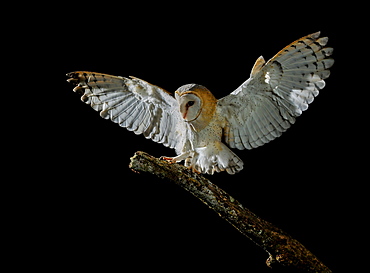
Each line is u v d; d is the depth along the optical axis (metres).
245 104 3.56
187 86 3.55
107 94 3.93
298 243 3.53
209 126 3.61
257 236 3.47
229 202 3.54
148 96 3.89
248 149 3.72
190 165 3.69
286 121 3.53
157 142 4.03
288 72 3.30
